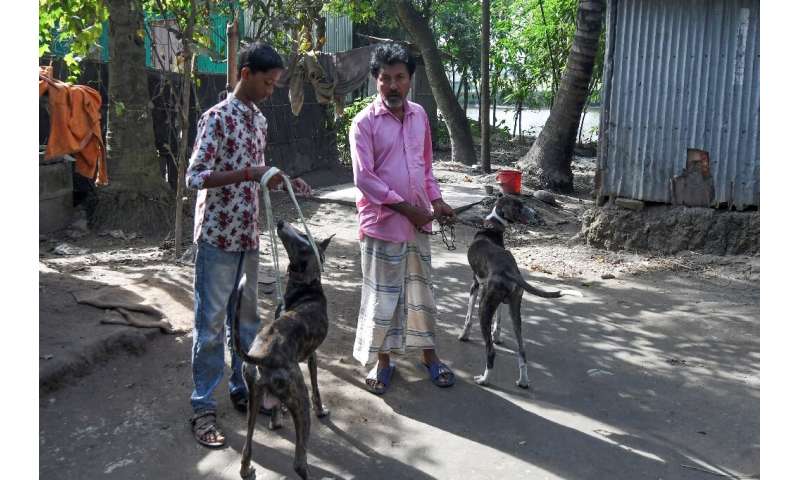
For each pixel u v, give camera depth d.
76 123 7.70
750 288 6.74
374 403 4.29
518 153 17.81
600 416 4.16
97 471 3.43
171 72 9.84
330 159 14.05
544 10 19.19
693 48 7.52
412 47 17.23
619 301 6.37
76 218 8.62
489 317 4.52
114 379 4.41
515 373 4.79
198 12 7.87
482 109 14.14
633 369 4.88
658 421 4.10
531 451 3.74
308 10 9.66
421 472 3.52
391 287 4.31
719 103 7.48
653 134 7.87
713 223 7.62
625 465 3.61
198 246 3.70
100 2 7.06
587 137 21.67
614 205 8.23
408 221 4.30
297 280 3.75
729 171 7.54
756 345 5.31
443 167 14.82
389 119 4.24
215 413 3.86
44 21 7.41
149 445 3.68
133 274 6.56
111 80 8.48
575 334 5.56
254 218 3.79
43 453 3.55
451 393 4.46
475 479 3.46
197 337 3.75
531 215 4.94
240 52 3.64
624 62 7.91
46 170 8.18
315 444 3.77
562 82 12.32
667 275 7.19
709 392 4.50
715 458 3.68
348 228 9.44
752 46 7.23
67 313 5.12
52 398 4.09
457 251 8.30
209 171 3.42
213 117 3.50
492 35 21.62
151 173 8.70
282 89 12.37
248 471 3.37
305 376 4.63
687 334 5.55
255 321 4.05
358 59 12.20
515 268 4.54
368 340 4.33
